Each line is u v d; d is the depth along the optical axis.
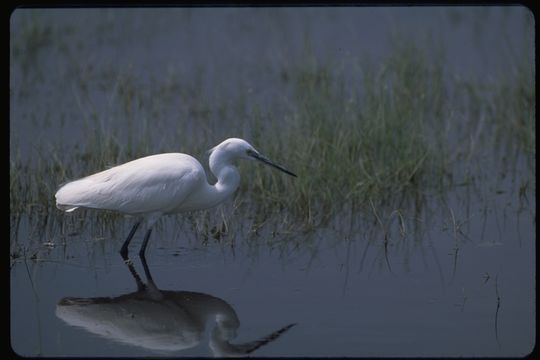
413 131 15.41
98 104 18.61
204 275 11.05
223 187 11.98
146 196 11.31
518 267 11.16
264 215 13.36
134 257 11.74
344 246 12.09
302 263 11.45
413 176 14.77
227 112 18.14
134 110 18.11
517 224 12.85
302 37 22.80
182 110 18.22
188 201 11.88
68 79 20.52
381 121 15.44
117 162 14.07
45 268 11.30
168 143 15.56
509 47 21.64
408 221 13.06
